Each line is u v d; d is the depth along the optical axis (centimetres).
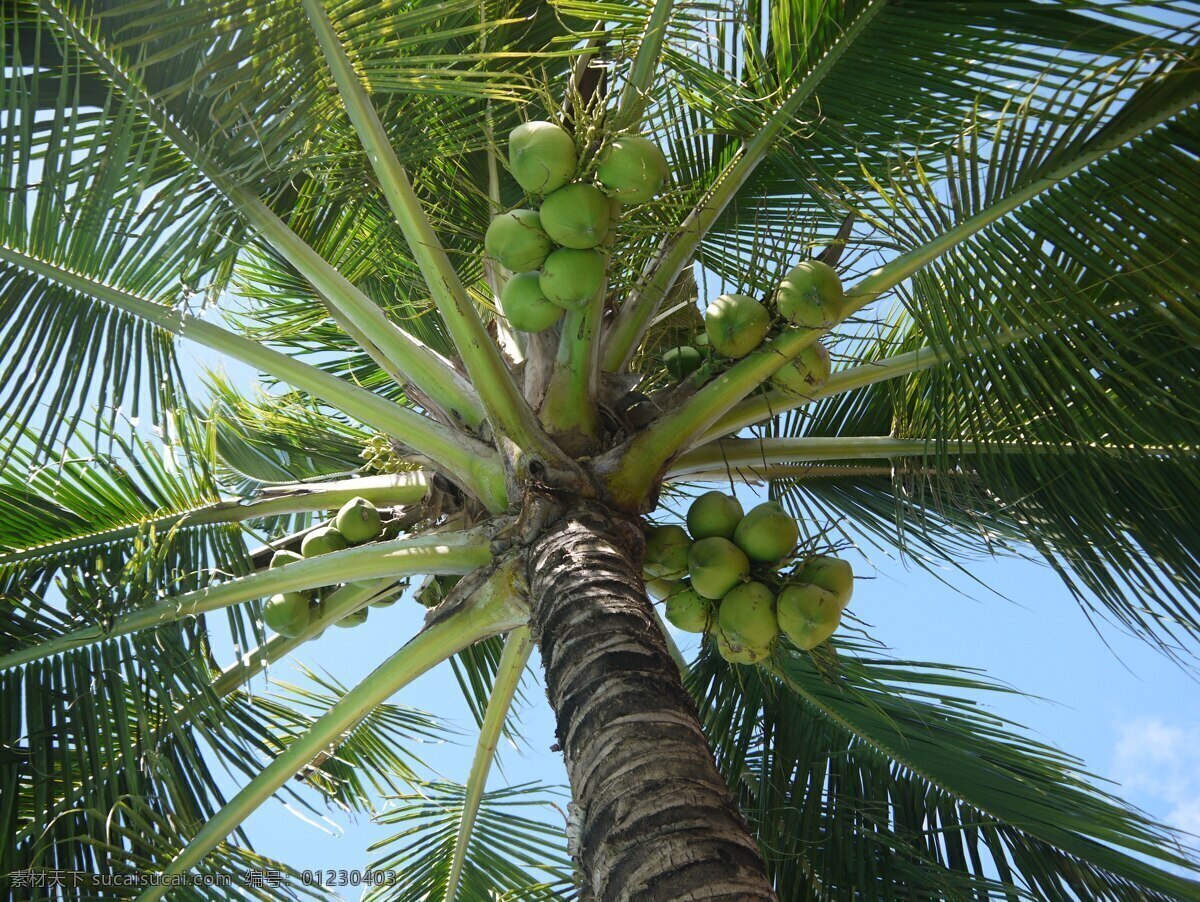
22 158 373
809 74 427
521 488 401
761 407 460
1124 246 369
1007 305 388
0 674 428
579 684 314
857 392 542
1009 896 499
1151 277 368
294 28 365
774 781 538
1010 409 408
